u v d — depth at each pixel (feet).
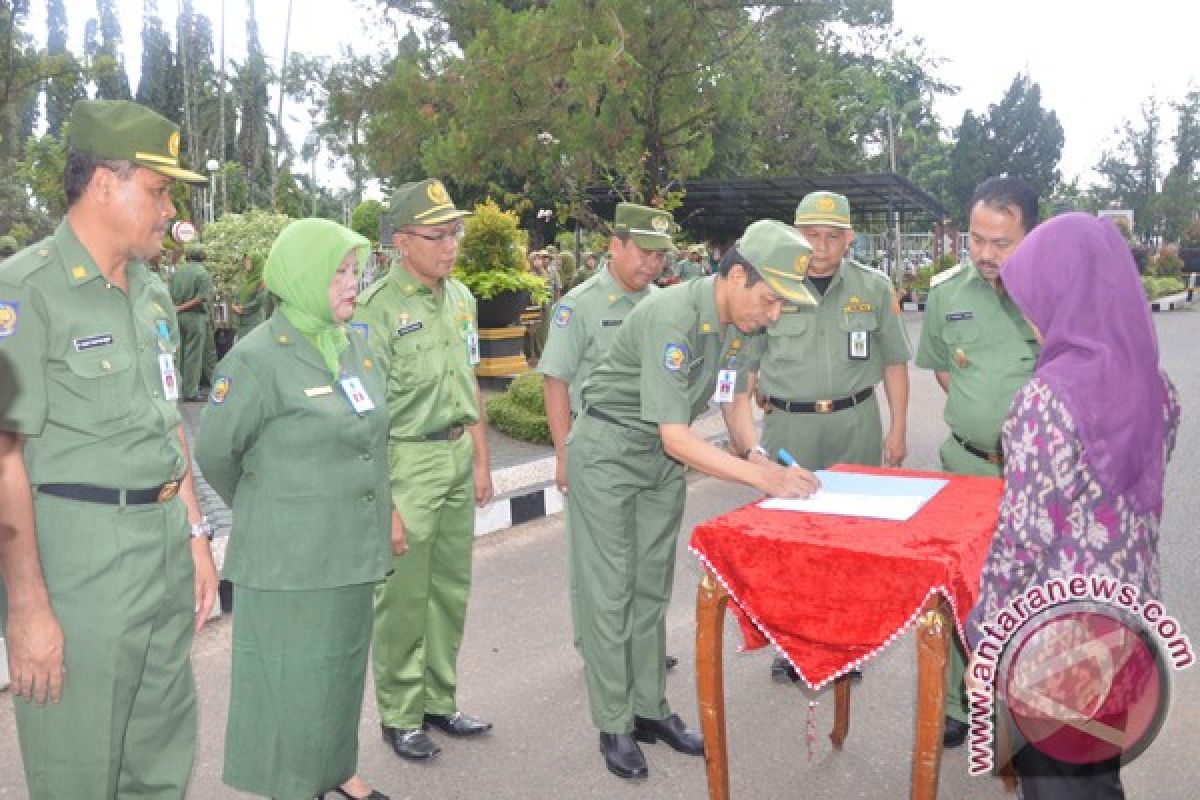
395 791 11.12
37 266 7.63
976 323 11.87
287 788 9.38
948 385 13.10
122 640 7.97
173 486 8.39
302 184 207.31
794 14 57.31
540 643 15.35
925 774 8.18
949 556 7.83
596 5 49.55
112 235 7.86
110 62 77.30
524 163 54.03
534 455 27.61
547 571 18.66
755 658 14.79
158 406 8.28
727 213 90.79
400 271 11.84
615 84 47.39
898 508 9.25
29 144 117.60
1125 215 115.34
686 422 10.12
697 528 8.83
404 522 11.55
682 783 11.23
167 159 7.93
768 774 11.38
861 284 13.55
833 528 8.68
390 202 11.83
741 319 9.93
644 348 10.09
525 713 13.05
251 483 9.20
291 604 9.14
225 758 9.59
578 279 49.90
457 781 11.34
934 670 7.98
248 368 8.84
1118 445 6.44
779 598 8.49
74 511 7.79
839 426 13.62
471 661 14.75
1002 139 232.73
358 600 9.53
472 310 12.66
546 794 11.03
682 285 10.36
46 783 8.03
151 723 8.62
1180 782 11.00
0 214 115.24
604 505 11.09
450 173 55.11
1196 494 22.98
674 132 55.88
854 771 11.42
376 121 57.31
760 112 104.47
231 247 48.49
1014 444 6.64
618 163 55.26
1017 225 10.99
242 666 9.36
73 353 7.70
